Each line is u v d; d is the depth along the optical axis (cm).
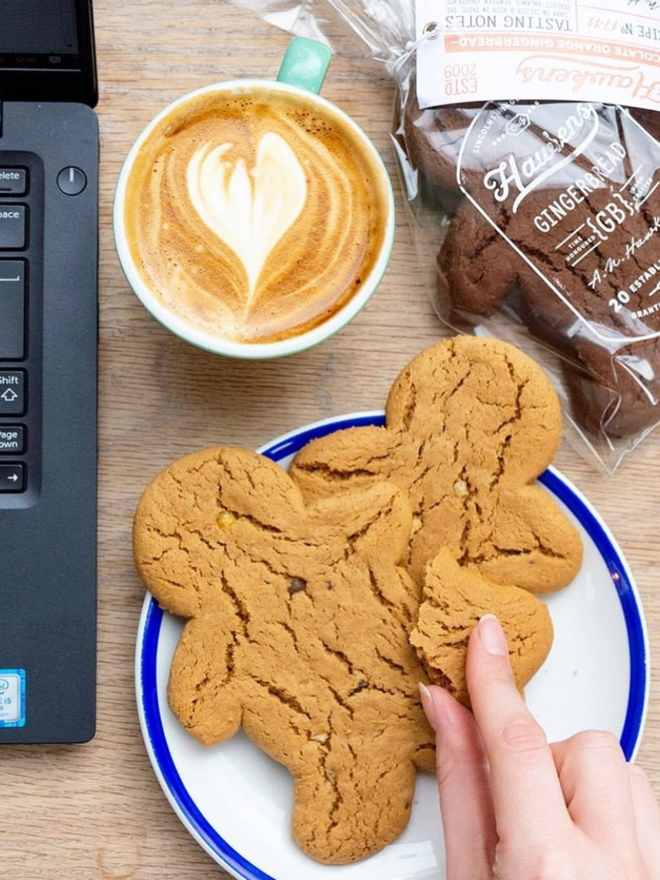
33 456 38
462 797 36
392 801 38
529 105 41
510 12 40
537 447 39
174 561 38
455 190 41
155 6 42
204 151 38
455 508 39
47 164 39
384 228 38
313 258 38
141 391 42
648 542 42
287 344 37
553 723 41
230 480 39
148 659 39
